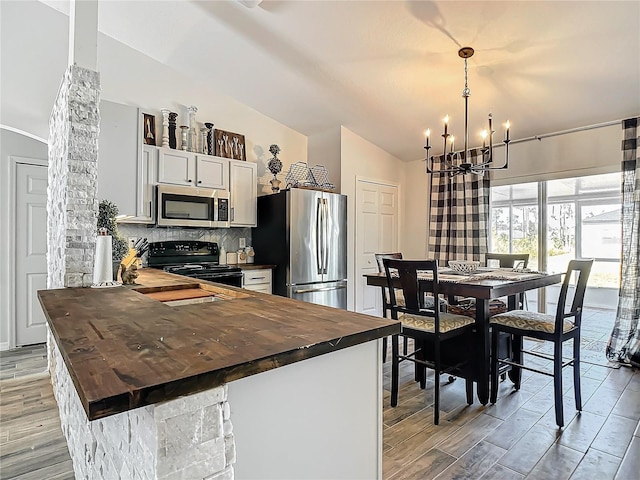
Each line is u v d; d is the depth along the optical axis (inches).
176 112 160.2
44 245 158.6
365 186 186.5
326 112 163.5
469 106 140.5
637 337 128.2
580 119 139.1
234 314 50.0
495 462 74.9
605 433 85.7
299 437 40.5
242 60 135.0
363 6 100.7
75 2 80.5
